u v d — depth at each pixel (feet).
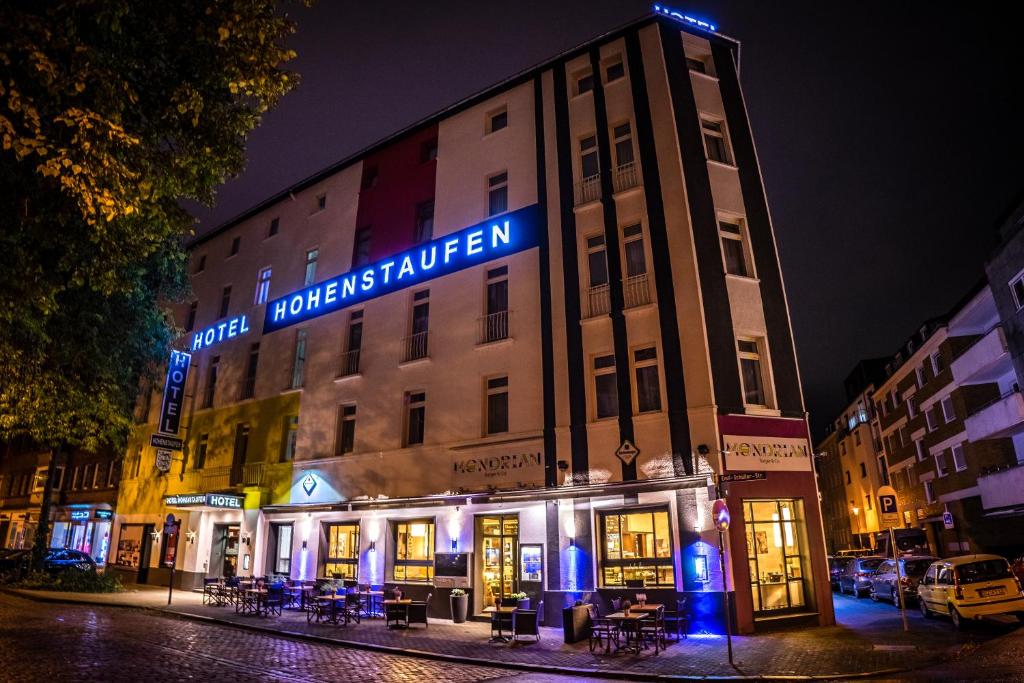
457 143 74.23
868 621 51.03
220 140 34.06
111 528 101.40
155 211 32.89
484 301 64.90
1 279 30.60
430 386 65.72
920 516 121.19
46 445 124.77
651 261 55.31
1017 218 78.07
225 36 28.53
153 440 81.05
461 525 58.44
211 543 81.00
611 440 52.54
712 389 49.39
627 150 60.90
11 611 57.57
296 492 73.56
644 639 42.96
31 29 23.22
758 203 59.31
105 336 60.49
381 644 43.27
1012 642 38.06
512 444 57.67
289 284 86.12
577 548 51.62
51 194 29.58
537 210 63.82
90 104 26.73
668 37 62.49
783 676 31.42
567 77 66.59
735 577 45.37
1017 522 91.56
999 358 82.53
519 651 40.55
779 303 55.67
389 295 73.26
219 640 44.91
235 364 88.69
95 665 33.91
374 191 80.64
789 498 49.96
